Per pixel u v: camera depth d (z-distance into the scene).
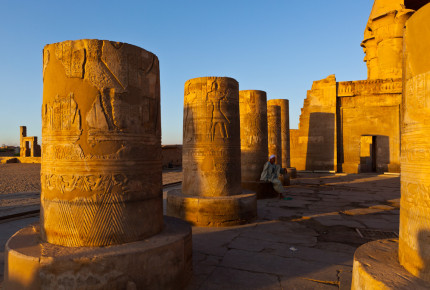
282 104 13.34
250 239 4.29
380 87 15.23
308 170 16.27
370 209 6.43
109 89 2.54
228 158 5.50
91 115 2.50
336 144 15.79
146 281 2.36
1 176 14.61
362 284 1.95
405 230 1.99
